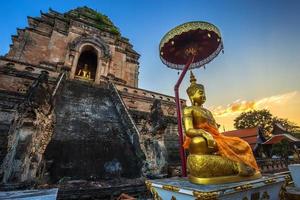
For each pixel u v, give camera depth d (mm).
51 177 9172
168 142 20391
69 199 7551
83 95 18297
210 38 6359
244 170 3760
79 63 30797
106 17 37156
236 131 36250
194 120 4727
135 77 33656
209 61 6980
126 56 33969
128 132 14555
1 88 16766
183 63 7422
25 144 8359
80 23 28938
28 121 8773
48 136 10133
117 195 8469
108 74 26703
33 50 25922
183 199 3148
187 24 5645
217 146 4039
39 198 3906
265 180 3746
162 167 11609
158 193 3938
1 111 13586
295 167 6500
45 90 10133
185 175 5324
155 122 12977
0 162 10375
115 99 19000
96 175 10281
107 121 15539
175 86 6480
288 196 5059
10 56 24875
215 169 3523
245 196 3312
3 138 12047
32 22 28641
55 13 31609
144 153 12102
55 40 26484
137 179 10289
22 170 7898
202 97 5266
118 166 11516
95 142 12492
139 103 24922
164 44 6207
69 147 11195
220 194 2797
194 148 3914
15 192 4383
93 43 27906
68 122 13438
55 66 24406
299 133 43688
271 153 30703
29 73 18516
